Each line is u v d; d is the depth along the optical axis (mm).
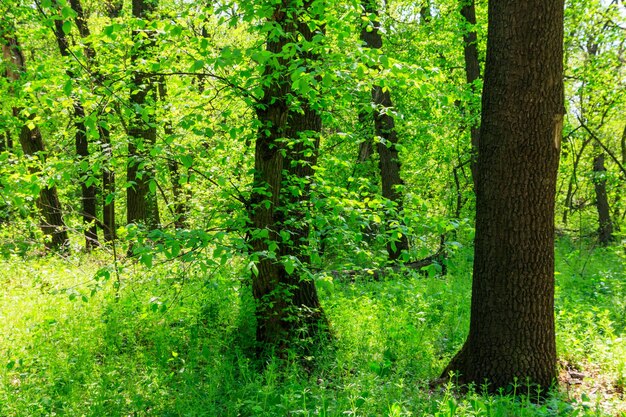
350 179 6238
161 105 6617
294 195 5840
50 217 11945
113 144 5363
